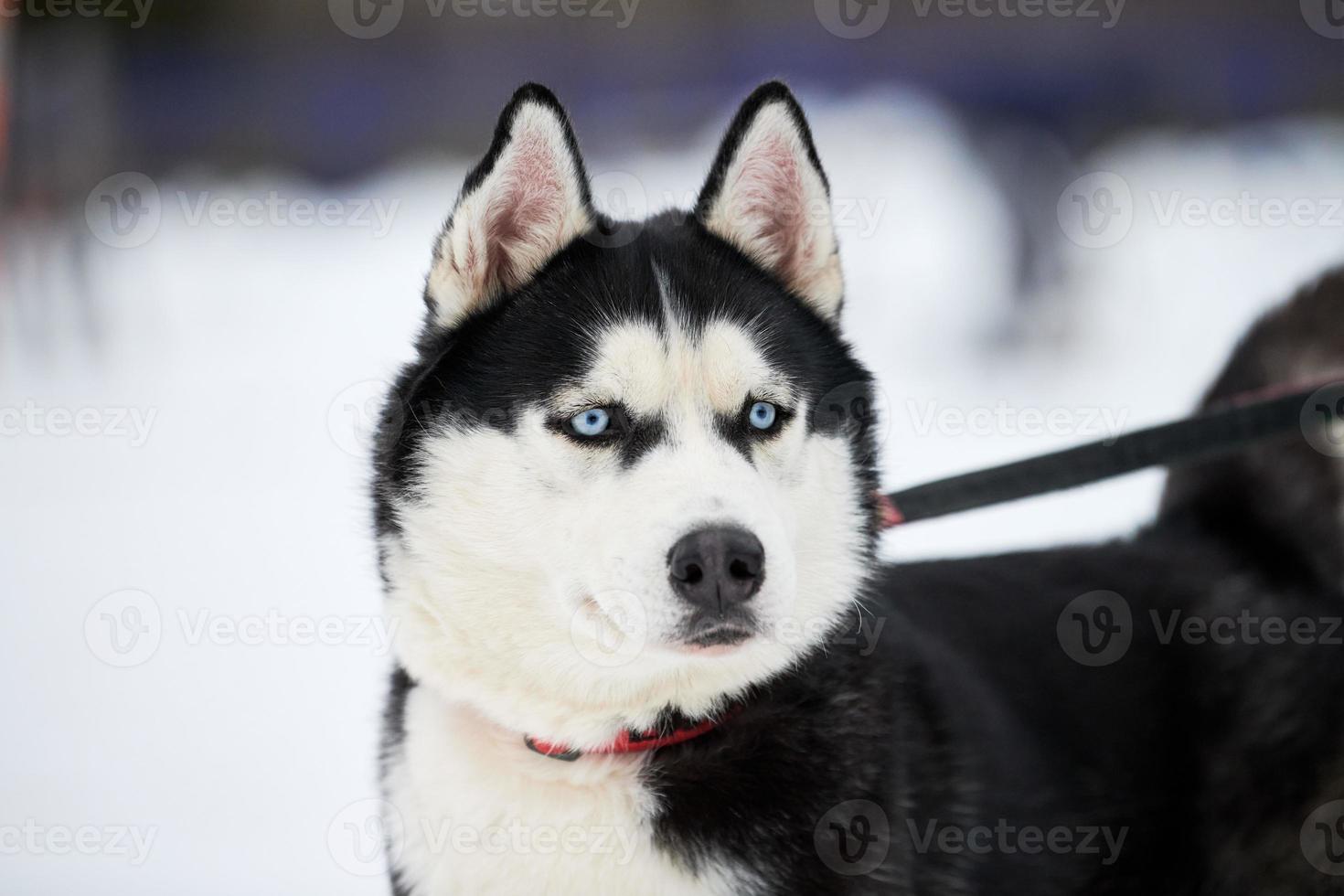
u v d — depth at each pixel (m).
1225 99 15.20
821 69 15.87
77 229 11.34
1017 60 14.52
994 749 2.86
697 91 16.23
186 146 16.05
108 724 4.53
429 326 2.79
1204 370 8.31
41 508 6.93
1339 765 2.95
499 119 2.73
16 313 11.06
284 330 10.77
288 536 6.39
